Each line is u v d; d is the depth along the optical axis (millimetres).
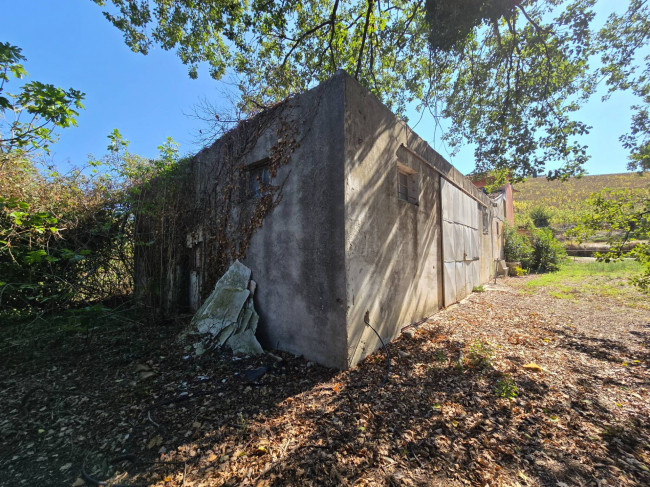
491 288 9766
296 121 4152
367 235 3939
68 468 2072
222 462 2086
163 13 6215
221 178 5488
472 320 5762
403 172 5445
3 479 1978
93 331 4980
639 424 2455
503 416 2607
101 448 2275
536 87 5922
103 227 5520
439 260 6598
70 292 4988
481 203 10469
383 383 3211
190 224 6172
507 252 15570
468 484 1847
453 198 7461
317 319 3756
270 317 4387
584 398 2896
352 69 7547
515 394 2961
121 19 6215
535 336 4840
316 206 3793
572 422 2504
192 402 2922
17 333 4578
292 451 2168
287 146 4246
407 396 2945
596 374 3424
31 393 3080
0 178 4004
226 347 4137
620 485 1818
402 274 4914
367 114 4023
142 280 5773
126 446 2293
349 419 2557
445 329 5156
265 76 6359
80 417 2697
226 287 4867
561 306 6965
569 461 2041
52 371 3670
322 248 3703
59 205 5062
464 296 8141
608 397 2908
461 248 8016
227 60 7441
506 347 4344
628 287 8883
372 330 4008
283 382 3295
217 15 6020
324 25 6320
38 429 2521
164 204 5824
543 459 2064
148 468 2049
